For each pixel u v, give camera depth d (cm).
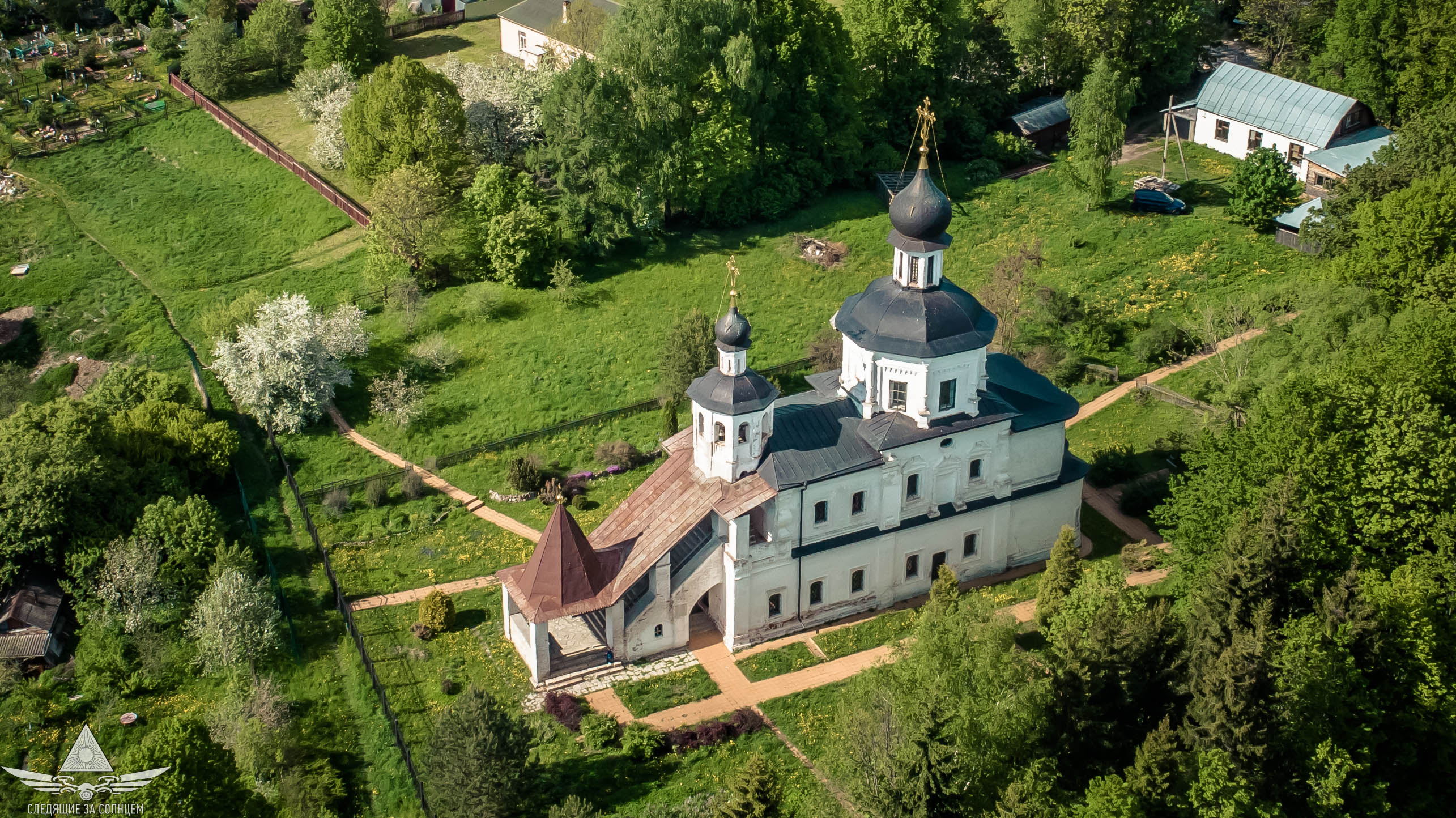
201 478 9712
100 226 13525
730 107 12206
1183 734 6544
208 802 6475
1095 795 6094
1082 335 10900
